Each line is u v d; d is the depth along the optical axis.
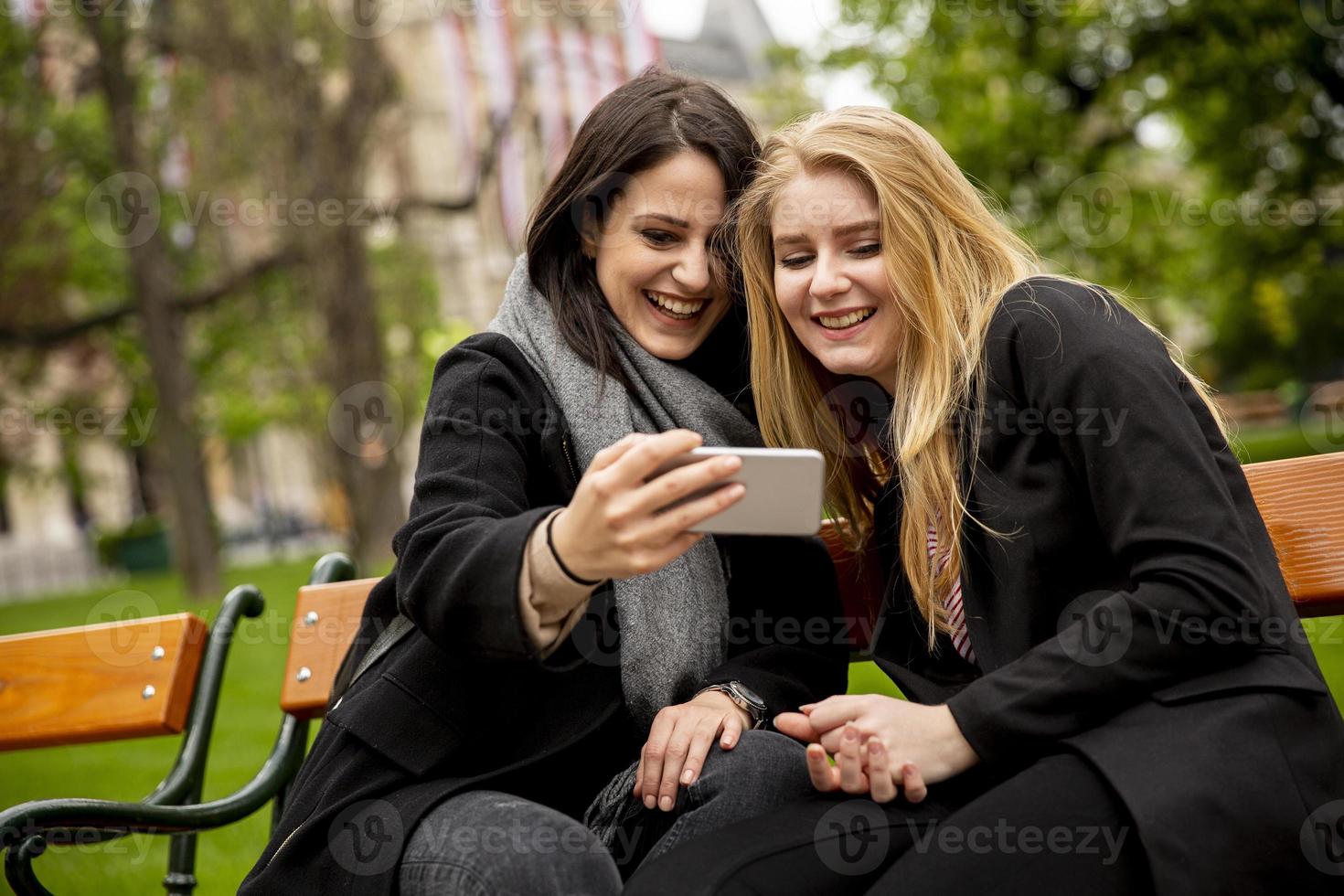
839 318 2.41
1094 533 2.16
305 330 21.00
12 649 3.00
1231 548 1.95
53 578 39.59
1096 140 18.88
